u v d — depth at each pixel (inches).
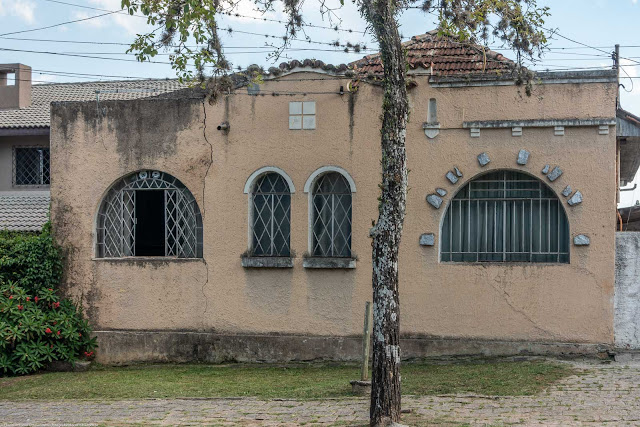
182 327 570.9
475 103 521.7
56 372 565.3
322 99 548.4
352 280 541.6
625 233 503.2
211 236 568.1
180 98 576.7
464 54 566.3
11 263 578.9
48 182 797.9
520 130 513.3
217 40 455.5
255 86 559.5
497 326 516.4
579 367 472.7
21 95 855.1
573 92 505.0
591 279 502.6
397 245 348.5
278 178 561.9
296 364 546.6
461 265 523.5
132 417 403.2
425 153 530.0
